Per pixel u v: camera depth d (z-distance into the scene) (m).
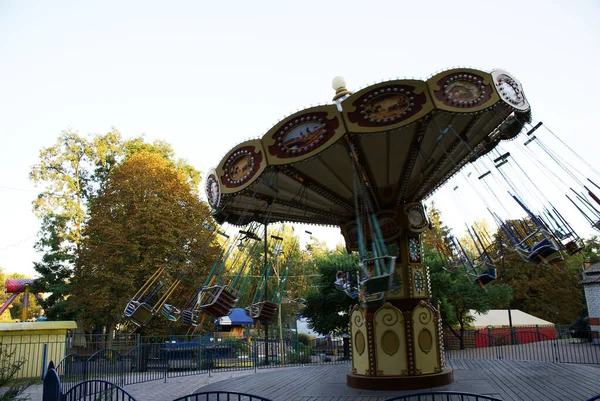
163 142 32.12
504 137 9.49
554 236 8.49
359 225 7.80
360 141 8.20
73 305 23.45
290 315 39.16
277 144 8.16
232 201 10.38
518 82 7.89
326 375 11.94
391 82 7.26
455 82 7.30
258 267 31.61
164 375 13.75
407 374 9.27
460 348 25.41
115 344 22.05
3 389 12.42
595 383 8.73
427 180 10.10
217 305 9.01
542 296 35.22
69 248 28.36
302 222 12.28
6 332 16.84
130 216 23.36
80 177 29.77
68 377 11.30
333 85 10.58
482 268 11.24
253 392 9.41
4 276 67.62
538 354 17.67
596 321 22.95
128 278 21.84
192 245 23.28
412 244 10.37
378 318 9.73
